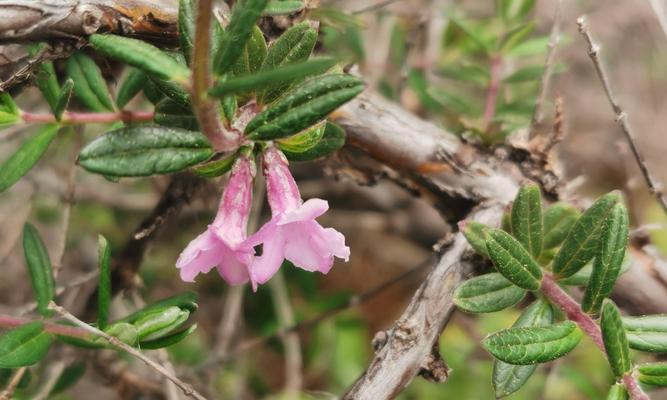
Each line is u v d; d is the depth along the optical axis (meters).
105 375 0.31
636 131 0.45
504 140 0.28
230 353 0.34
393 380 0.24
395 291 0.44
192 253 0.22
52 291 0.27
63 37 0.24
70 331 0.25
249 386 0.40
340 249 0.23
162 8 0.24
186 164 0.22
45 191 0.37
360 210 0.40
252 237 0.22
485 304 0.24
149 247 0.30
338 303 0.41
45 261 0.27
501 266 0.24
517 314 0.38
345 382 0.39
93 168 0.22
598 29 0.47
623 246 0.24
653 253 0.28
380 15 0.37
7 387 0.28
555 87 0.43
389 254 0.44
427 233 0.39
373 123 0.27
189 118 0.25
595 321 0.24
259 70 0.23
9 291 0.37
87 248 0.39
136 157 0.22
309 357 0.40
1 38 0.24
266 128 0.22
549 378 0.34
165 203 0.29
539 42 0.32
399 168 0.27
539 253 0.25
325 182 0.39
